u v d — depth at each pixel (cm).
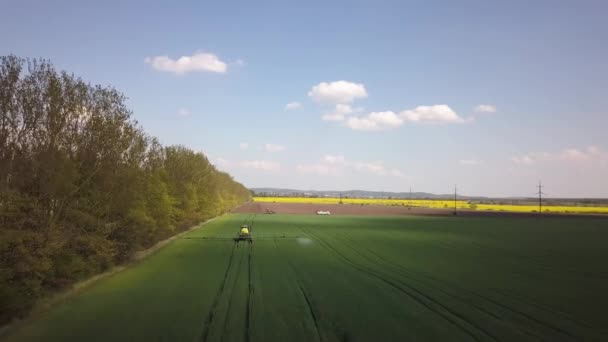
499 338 1650
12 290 1802
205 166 7506
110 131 2667
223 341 1563
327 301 2203
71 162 2338
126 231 3198
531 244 5275
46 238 2105
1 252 1886
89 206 2591
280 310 2009
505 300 2292
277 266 3372
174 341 1559
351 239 5759
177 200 5497
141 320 1822
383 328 1750
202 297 2264
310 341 1583
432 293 2433
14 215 1986
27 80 2197
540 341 1622
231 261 3622
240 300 2203
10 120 2114
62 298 2198
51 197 2217
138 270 3130
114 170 2769
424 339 1623
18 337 1602
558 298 2362
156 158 4581
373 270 3225
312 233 6669
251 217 11050
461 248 4794
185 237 5741
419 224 9050
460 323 1836
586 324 1852
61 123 2308
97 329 1697
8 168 2059
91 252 2700
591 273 3216
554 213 15275
